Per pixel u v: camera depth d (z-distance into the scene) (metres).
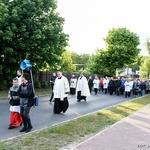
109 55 53.38
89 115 13.49
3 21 22.06
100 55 53.94
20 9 23.16
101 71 53.91
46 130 9.48
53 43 25.94
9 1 24.06
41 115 13.33
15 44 23.86
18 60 25.50
